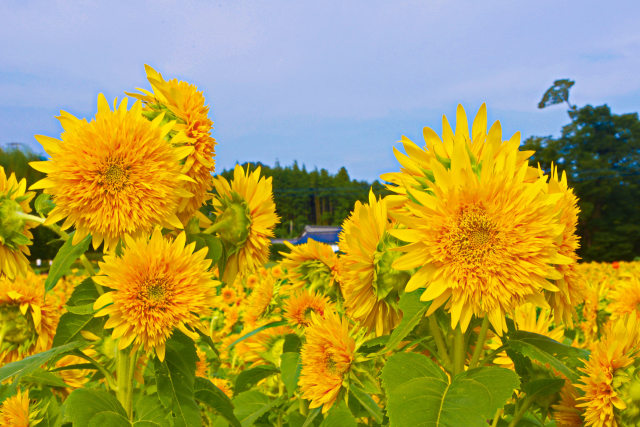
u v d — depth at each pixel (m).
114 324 1.61
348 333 2.09
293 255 2.94
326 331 2.06
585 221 61.62
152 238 1.66
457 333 1.61
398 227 1.66
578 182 62.12
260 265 2.09
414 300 1.52
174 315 1.62
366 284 1.65
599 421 1.45
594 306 3.47
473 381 1.39
